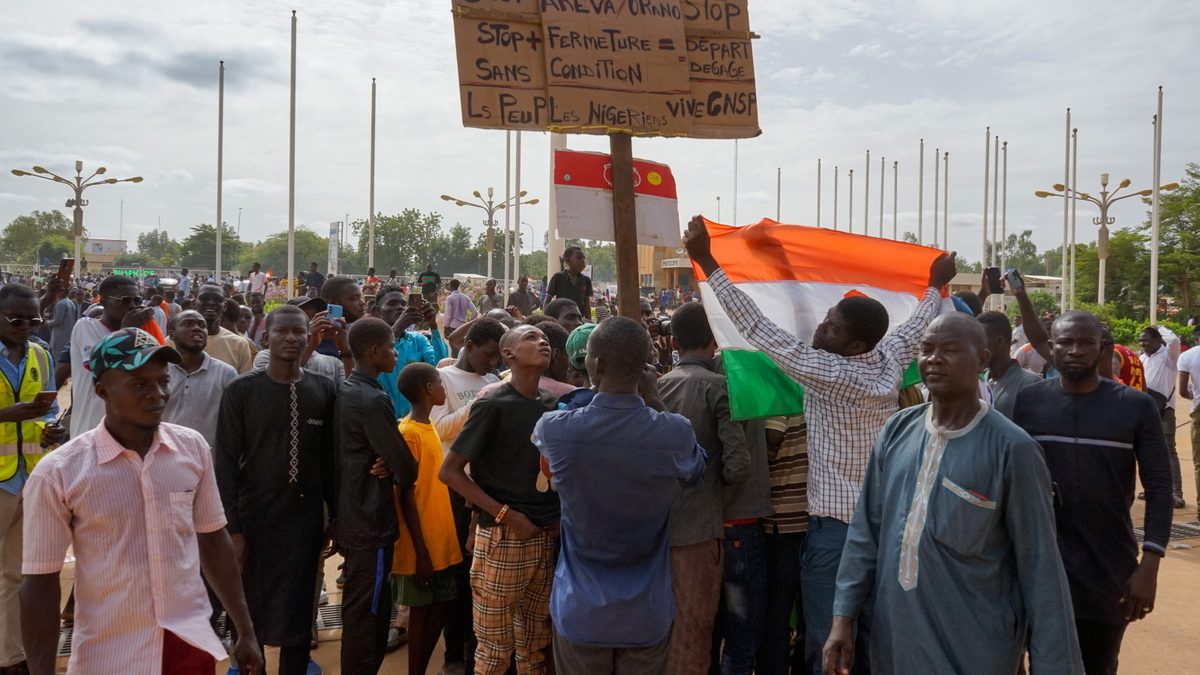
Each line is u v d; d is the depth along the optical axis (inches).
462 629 187.6
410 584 170.7
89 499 105.0
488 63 151.5
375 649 162.9
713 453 147.6
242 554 159.5
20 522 175.3
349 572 161.8
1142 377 287.9
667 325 262.8
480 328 200.1
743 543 149.9
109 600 106.0
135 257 6205.7
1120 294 1935.3
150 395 107.7
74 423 204.2
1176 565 265.1
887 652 110.3
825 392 138.9
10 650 172.2
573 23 155.5
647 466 121.6
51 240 5167.3
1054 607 98.7
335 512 171.8
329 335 223.0
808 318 169.8
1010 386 153.7
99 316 228.4
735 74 170.7
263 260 5388.8
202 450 117.7
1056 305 1770.4
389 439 160.4
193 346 183.8
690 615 143.1
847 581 114.7
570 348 162.1
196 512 117.7
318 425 166.6
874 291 175.2
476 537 150.0
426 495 174.7
